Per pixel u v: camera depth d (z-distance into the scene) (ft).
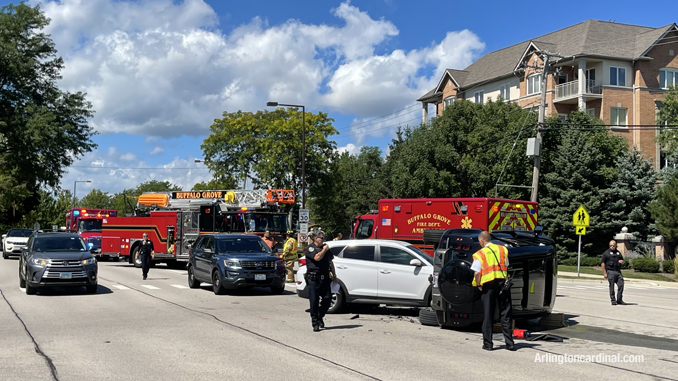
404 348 30.91
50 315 42.47
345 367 26.11
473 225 61.77
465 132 127.24
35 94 156.87
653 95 149.48
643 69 149.38
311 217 240.12
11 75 151.74
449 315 36.19
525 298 36.06
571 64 151.43
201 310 45.65
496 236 37.60
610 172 121.19
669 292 74.54
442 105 195.31
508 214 63.05
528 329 38.75
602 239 121.08
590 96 146.10
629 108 149.38
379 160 243.81
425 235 42.06
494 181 121.19
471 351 30.30
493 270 30.63
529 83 159.33
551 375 25.04
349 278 45.16
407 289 43.52
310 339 33.40
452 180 121.70
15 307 46.93
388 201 67.36
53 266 54.90
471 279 34.68
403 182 127.24
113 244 102.78
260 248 61.21
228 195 90.17
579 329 38.91
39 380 23.56
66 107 160.04
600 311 49.37
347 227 236.63
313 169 172.14
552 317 40.09
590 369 26.37
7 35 152.46
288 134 166.09
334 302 45.32
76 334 34.47
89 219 123.75
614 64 149.18
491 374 25.04
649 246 115.03
